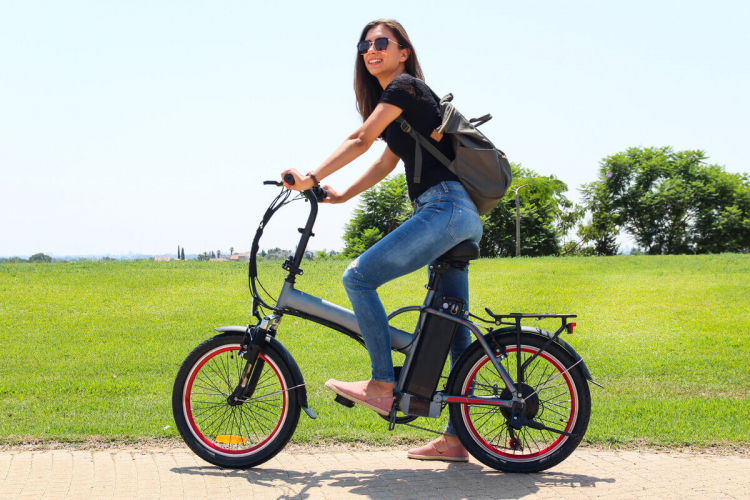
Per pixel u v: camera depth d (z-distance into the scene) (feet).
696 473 10.48
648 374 20.08
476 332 10.81
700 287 42.55
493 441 11.28
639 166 167.22
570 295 41.06
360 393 10.72
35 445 11.82
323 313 11.04
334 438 12.59
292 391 10.85
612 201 165.89
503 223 144.36
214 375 11.53
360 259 10.54
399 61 11.44
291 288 11.19
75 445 11.87
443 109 10.53
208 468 10.72
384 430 13.14
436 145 10.53
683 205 158.40
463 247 10.61
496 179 10.61
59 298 38.04
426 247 10.34
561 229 158.40
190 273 50.65
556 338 10.85
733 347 24.44
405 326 13.10
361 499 9.43
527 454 10.82
